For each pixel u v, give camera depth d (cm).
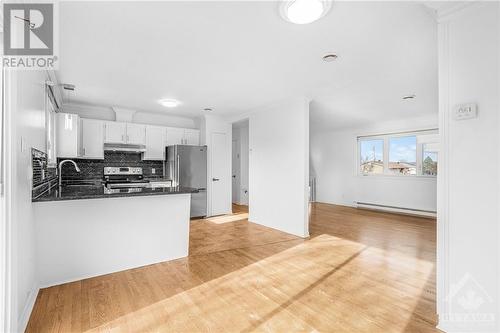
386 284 253
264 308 210
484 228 159
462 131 169
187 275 273
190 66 300
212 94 416
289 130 454
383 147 661
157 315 199
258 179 526
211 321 192
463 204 169
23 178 188
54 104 383
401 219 561
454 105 172
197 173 567
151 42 242
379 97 432
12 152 154
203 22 208
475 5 162
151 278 265
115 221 279
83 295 229
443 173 178
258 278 267
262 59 279
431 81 352
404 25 212
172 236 318
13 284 156
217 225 508
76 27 215
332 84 365
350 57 274
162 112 560
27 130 201
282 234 441
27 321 188
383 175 654
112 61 286
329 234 441
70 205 254
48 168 320
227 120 616
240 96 426
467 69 166
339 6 186
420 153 589
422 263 308
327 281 259
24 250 191
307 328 184
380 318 196
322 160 812
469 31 165
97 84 366
